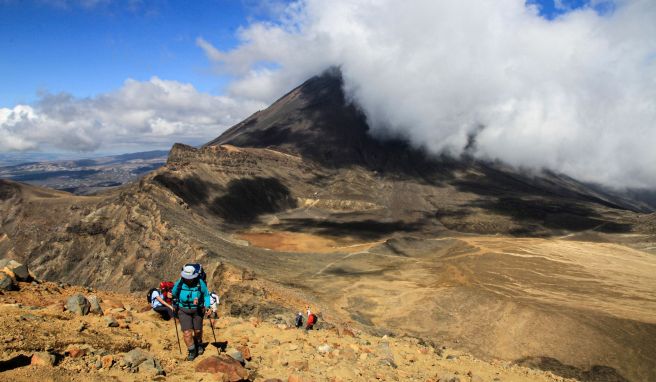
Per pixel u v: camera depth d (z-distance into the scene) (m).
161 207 134.62
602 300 109.56
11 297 13.03
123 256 118.81
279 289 74.00
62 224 147.00
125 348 10.32
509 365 21.86
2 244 152.62
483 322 85.38
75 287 16.72
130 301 17.09
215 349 11.61
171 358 10.48
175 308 10.90
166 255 108.75
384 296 102.62
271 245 184.75
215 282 58.47
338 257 151.00
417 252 167.12
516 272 136.25
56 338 9.56
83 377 8.16
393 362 14.90
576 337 77.44
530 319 84.00
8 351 8.30
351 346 16.14
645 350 72.75
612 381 67.56
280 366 11.90
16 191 184.00
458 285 115.75
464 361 19.34
